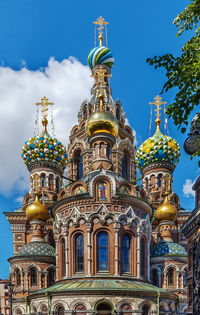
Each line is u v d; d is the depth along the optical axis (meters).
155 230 62.06
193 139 18.81
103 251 45.59
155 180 67.62
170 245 56.91
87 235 45.53
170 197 66.06
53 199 64.31
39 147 66.50
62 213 49.03
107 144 52.06
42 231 58.53
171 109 18.20
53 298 42.81
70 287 42.38
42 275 54.41
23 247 57.16
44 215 58.31
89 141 53.47
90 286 42.03
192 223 34.75
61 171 68.44
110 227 45.97
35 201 59.16
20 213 62.72
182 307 52.81
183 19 19.00
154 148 67.75
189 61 18.03
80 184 49.34
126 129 68.44
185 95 17.92
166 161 67.94
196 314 14.65
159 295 43.00
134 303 41.59
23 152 68.12
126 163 65.62
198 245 15.42
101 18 74.44
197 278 15.03
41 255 54.75
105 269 45.09
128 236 47.19
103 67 70.25
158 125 71.50
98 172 47.59
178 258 55.50
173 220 59.34
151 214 52.94
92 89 70.25
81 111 68.25
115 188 46.94
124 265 46.12
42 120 70.50
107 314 41.31
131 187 49.88
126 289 41.28
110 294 41.22
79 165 65.75
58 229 48.69
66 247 46.66
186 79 17.64
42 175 66.88
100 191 47.19
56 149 67.50
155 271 55.88
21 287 53.94
